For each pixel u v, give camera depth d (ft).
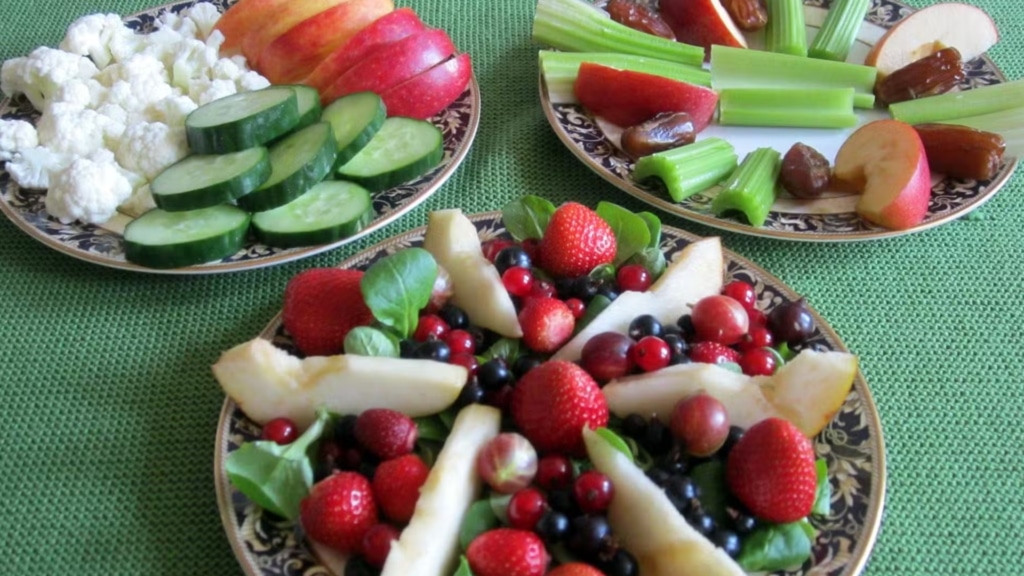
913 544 1.81
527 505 1.68
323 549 1.72
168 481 1.85
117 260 2.05
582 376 1.76
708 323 1.87
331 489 1.70
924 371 1.99
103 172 2.10
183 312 2.05
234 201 2.11
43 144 2.20
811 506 1.71
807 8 2.59
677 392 1.80
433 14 2.59
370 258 2.00
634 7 2.51
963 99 2.34
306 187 2.11
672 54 2.47
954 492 1.86
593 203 2.22
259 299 2.07
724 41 2.49
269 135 2.16
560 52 2.41
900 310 2.07
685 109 2.29
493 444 1.73
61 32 2.53
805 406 1.80
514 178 2.26
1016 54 2.52
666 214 2.19
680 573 1.66
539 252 1.97
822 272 2.12
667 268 1.97
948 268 2.13
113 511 1.82
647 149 2.23
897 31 2.46
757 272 1.99
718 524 1.72
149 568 1.77
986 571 1.79
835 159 2.25
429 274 1.85
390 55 2.26
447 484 1.70
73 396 1.94
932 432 1.92
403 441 1.75
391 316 1.84
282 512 1.72
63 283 2.09
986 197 2.18
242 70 2.34
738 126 2.37
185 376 1.97
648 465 1.77
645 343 1.82
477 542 1.65
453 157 2.22
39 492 1.84
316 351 1.90
